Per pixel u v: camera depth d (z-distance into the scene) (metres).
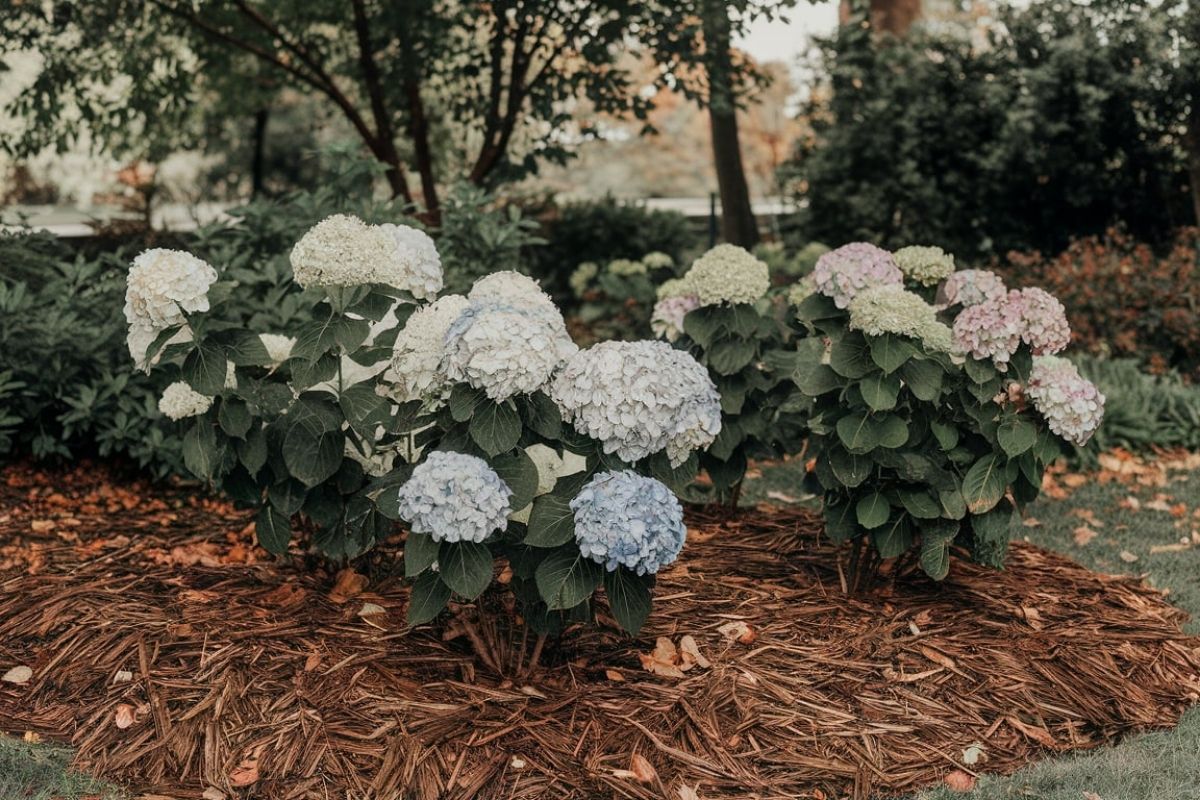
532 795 3.21
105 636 3.90
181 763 3.33
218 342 3.77
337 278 3.66
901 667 3.95
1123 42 12.51
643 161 35.78
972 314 4.11
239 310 6.50
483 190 8.20
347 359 4.23
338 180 7.52
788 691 3.74
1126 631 4.38
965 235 13.69
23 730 3.50
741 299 4.95
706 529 5.31
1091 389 4.18
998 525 4.34
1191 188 12.66
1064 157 12.80
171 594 4.27
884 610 4.37
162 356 3.74
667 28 10.73
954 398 4.30
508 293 3.80
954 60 13.98
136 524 5.64
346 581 4.36
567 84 11.47
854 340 4.14
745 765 3.39
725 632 4.07
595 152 33.31
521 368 3.25
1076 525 6.49
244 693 3.58
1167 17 12.16
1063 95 12.73
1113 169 13.07
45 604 4.19
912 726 3.65
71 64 11.84
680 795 3.23
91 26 11.29
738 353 5.00
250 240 7.42
